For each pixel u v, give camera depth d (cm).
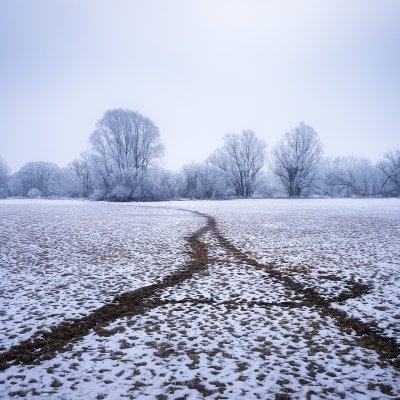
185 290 1055
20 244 1786
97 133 7069
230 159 8519
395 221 2739
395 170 8425
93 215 3503
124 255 1534
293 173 8025
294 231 2234
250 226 2500
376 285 1084
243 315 868
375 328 789
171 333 765
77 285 1102
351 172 8956
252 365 638
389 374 607
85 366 632
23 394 544
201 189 7869
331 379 593
